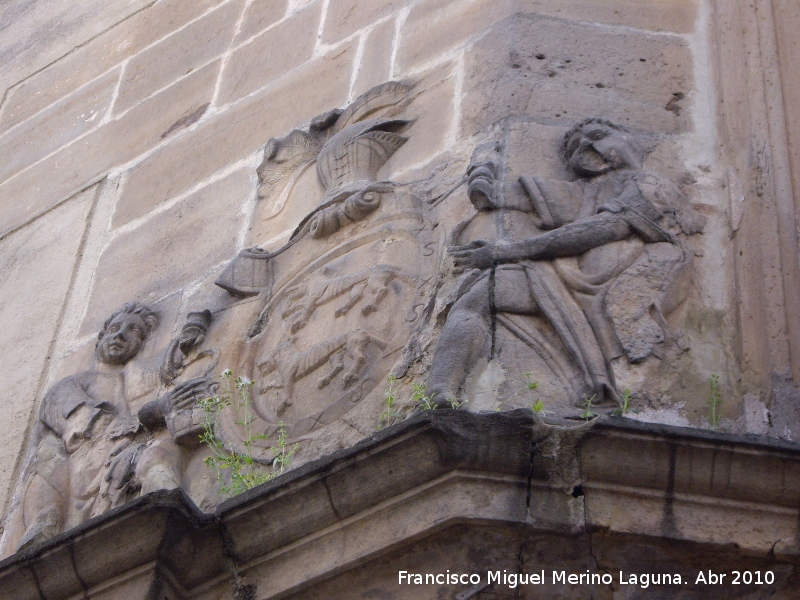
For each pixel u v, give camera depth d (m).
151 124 8.02
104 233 7.51
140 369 6.30
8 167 8.70
